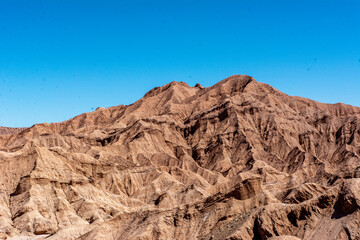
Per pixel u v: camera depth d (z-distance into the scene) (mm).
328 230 116625
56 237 154000
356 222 114562
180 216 139250
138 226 139625
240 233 122688
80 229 157750
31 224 180000
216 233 129875
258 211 127750
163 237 134125
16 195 198625
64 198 199250
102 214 191250
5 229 174125
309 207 122938
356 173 179250
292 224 122938
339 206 120188
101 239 137875
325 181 186750
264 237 121688
